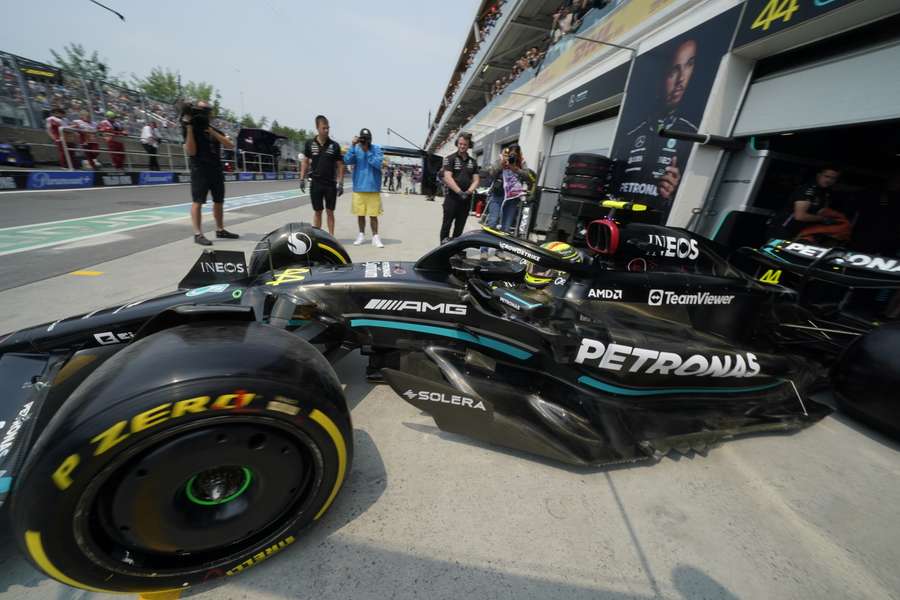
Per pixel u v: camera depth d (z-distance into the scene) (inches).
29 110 464.1
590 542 54.5
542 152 433.4
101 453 33.8
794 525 61.2
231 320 48.7
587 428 73.0
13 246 178.2
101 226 238.2
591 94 313.0
